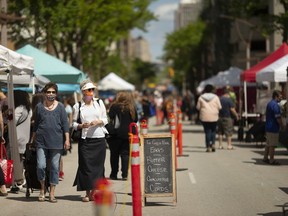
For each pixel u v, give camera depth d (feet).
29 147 85.76
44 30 224.33
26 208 79.82
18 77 118.21
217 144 186.80
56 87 84.43
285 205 79.66
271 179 107.14
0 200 86.28
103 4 254.88
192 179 107.96
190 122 362.94
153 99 436.76
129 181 106.93
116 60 595.88
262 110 182.80
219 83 299.79
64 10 215.31
